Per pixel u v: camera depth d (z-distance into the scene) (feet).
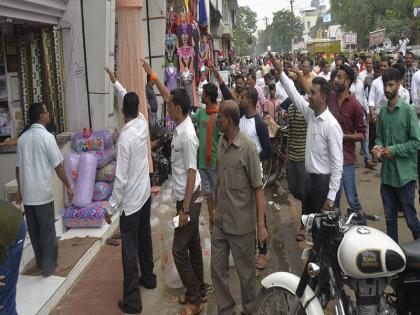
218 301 12.75
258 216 12.41
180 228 13.41
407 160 15.70
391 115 15.84
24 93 21.11
